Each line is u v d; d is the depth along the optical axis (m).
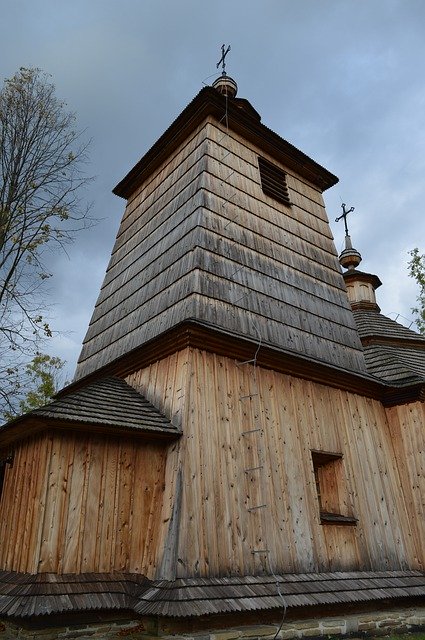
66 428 7.69
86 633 6.77
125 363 10.38
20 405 14.78
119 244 14.66
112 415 7.98
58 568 6.98
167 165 13.62
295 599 7.77
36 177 11.34
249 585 7.62
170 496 7.83
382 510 10.64
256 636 7.11
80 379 11.95
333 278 13.41
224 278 10.28
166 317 10.08
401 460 11.55
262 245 11.73
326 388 11.02
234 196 11.79
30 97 11.74
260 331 10.30
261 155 13.50
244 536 8.13
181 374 8.73
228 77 15.64
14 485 8.33
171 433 8.10
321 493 10.57
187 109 12.66
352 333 12.78
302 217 13.67
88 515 7.51
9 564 7.64
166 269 11.01
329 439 10.42
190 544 7.43
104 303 13.71
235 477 8.47
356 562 9.58
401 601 9.74
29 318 11.38
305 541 8.95
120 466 8.06
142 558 7.70
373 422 11.62
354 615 8.73
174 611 6.43
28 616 6.20
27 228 11.10
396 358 13.00
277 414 9.69
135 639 6.82
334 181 15.22
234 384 9.23
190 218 10.99
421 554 10.64
